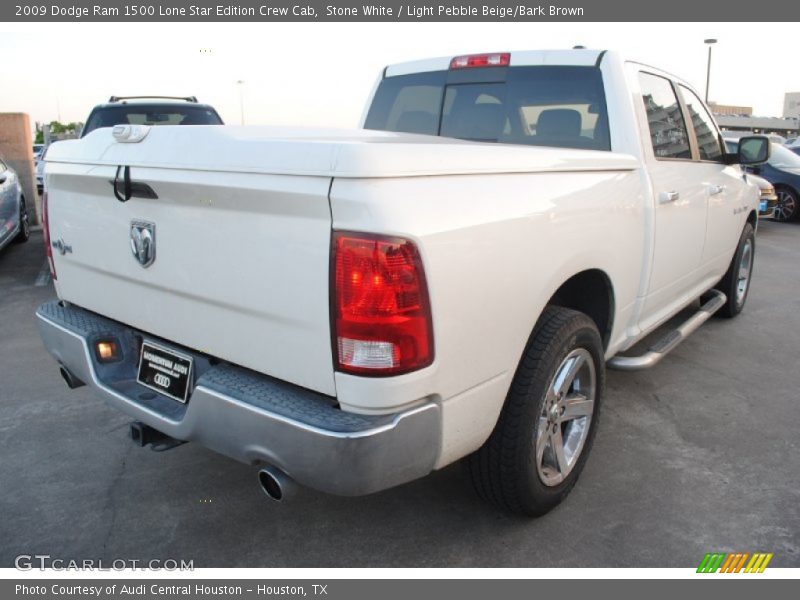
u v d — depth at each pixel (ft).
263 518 9.44
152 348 8.61
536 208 7.95
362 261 6.10
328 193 6.16
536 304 8.11
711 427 12.32
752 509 9.64
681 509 9.63
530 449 8.46
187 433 7.56
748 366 15.58
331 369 6.48
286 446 6.57
